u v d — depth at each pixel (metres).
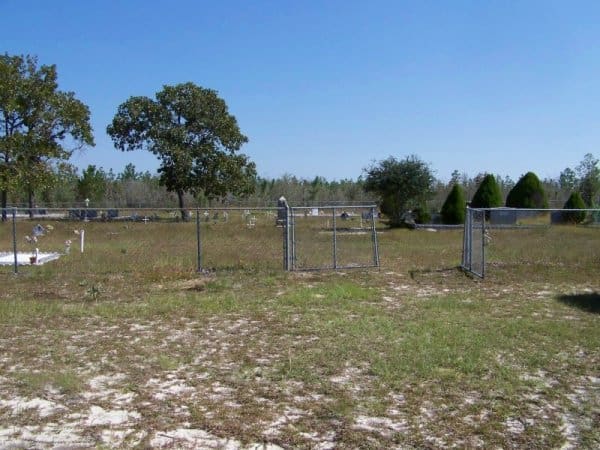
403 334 7.78
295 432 4.72
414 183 33.09
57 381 5.89
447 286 12.00
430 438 4.61
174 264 14.75
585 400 5.45
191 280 12.79
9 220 35.88
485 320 8.72
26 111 41.59
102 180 63.22
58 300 10.60
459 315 9.09
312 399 5.44
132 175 81.00
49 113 42.00
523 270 13.97
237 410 5.18
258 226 28.81
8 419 5.02
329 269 14.11
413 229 30.58
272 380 5.98
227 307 9.71
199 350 7.14
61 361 6.70
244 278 12.94
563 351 7.09
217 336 7.84
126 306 9.85
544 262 15.30
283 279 12.84
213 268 14.33
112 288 11.87
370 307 9.70
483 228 13.03
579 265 14.77
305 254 17.62
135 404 5.36
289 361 6.57
